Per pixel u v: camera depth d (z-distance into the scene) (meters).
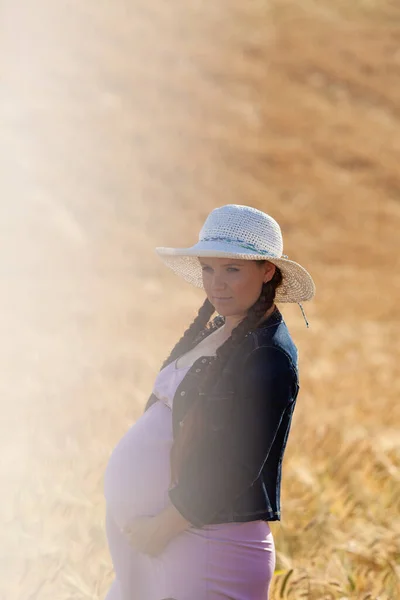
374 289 25.16
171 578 4.22
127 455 4.41
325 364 14.69
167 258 4.70
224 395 4.07
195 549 4.18
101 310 19.81
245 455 4.05
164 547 4.21
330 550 6.55
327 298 23.08
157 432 4.37
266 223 4.27
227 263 4.21
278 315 4.28
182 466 4.12
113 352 15.26
